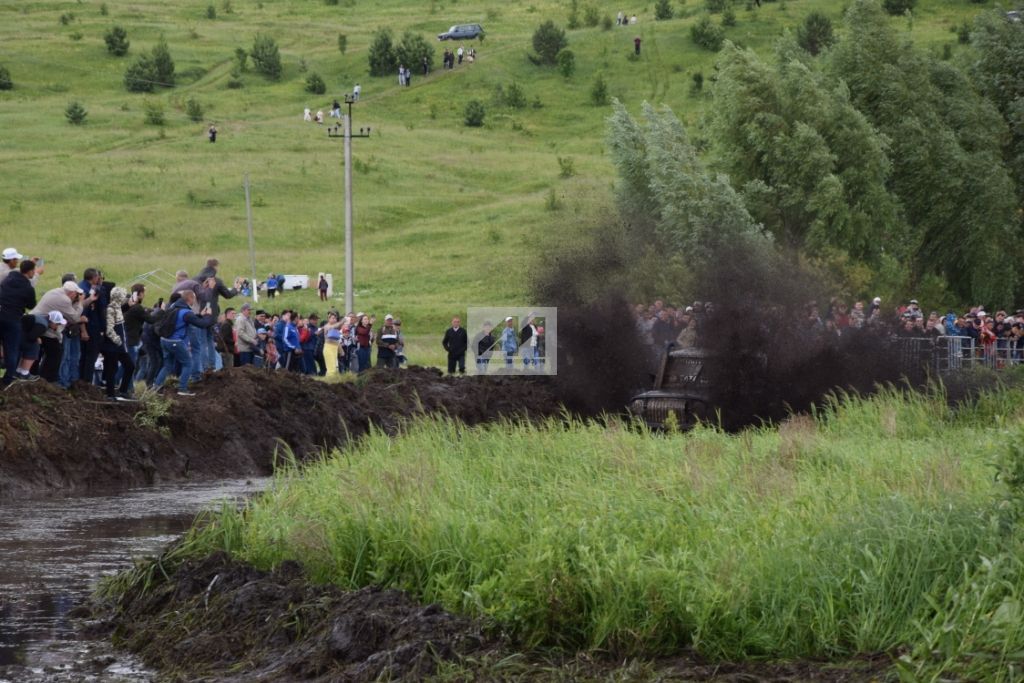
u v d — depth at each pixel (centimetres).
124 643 1104
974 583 920
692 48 19675
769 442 1912
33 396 2341
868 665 900
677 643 971
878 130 6675
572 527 1113
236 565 1209
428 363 5241
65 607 1239
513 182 13262
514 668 931
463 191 12731
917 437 2208
